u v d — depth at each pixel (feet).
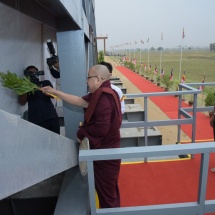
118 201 7.88
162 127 20.49
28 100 9.77
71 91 8.54
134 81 49.14
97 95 6.51
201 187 5.21
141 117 20.16
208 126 20.22
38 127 3.90
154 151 4.86
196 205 5.33
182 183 10.38
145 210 5.30
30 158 3.61
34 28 12.09
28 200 8.59
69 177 8.34
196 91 11.87
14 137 3.10
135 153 4.86
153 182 10.55
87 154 4.87
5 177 2.93
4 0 4.79
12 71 8.90
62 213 6.67
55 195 8.52
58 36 8.23
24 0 5.30
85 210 6.75
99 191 7.43
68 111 8.96
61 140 5.35
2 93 8.13
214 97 22.16
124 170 11.62
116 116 6.88
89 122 6.72
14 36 9.03
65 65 8.41
